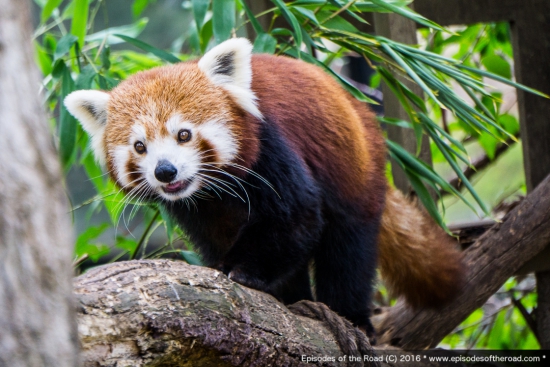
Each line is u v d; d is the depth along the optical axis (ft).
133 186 15.79
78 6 22.61
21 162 6.59
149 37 57.67
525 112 22.02
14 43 6.65
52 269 6.82
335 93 17.95
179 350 10.82
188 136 15.06
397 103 21.67
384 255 20.68
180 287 10.99
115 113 15.64
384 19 20.94
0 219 6.45
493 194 41.96
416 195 22.58
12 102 6.58
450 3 21.42
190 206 17.15
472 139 30.48
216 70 15.67
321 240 18.13
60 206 6.98
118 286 10.36
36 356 6.67
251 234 15.51
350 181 17.46
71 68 24.27
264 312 12.76
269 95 16.07
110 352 9.89
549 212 20.43
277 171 15.35
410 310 21.42
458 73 18.19
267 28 21.74
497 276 20.92
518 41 21.84
